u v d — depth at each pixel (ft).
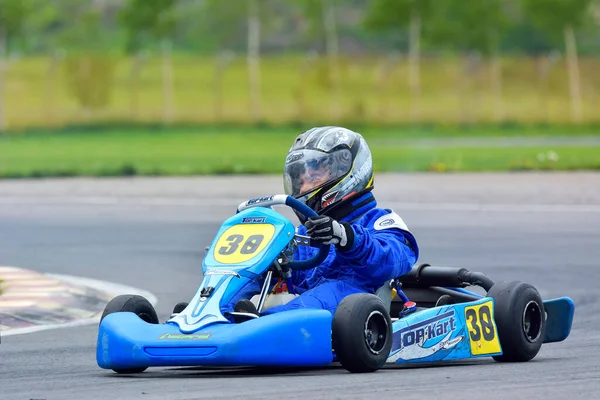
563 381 70.59
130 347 70.90
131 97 602.03
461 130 587.68
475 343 80.48
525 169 330.34
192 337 69.41
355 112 628.69
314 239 73.87
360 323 71.77
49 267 149.79
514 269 148.05
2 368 82.12
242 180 288.30
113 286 134.21
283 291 76.69
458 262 153.17
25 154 401.08
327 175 80.23
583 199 242.37
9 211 219.00
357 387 66.23
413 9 619.26
